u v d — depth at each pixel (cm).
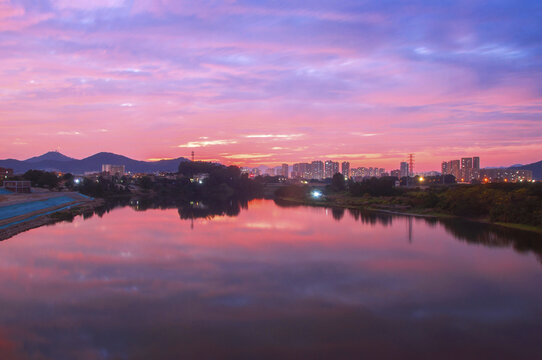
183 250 4666
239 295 2989
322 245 5022
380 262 4069
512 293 3059
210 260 4134
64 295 2970
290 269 3772
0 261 4059
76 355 2052
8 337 2255
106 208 11500
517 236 5697
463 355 2080
